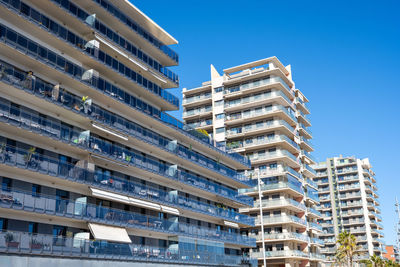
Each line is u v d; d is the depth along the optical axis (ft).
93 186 115.03
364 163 417.49
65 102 112.06
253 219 201.16
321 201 398.83
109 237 114.32
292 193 238.48
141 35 148.15
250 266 182.39
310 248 246.47
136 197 130.21
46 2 113.50
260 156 239.30
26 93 101.55
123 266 115.44
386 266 321.52
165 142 151.33
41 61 106.93
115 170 128.98
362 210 375.45
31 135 102.78
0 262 85.40
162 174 144.25
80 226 112.68
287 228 224.94
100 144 120.57
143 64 148.87
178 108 164.35
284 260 218.18
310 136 287.69
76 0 127.24
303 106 279.49
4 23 103.96
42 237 95.14
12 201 92.84
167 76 160.97
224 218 176.86
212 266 156.56
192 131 171.12
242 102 250.37
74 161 116.06
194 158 167.22
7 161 93.86
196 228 155.63
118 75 134.51
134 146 140.36
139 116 143.13
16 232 89.76
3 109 95.25
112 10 136.36
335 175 397.39
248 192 234.17
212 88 261.65
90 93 124.47
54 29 113.60
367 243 363.56
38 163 100.78
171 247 143.84
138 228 127.34
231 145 244.83
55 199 103.04
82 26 124.88
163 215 147.84
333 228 381.81
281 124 238.07
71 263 100.89
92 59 124.36
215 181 186.29
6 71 97.25
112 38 135.64
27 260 90.89
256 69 265.13
